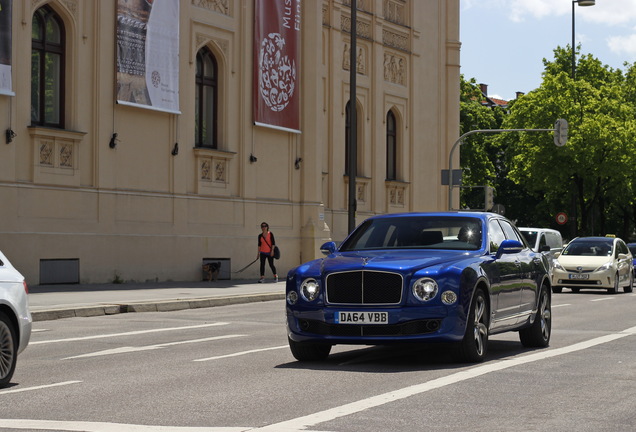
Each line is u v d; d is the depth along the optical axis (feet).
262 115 116.57
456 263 38.52
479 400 29.48
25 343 34.60
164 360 41.06
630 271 114.11
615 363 39.29
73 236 90.79
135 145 98.53
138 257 98.12
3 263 34.83
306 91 124.16
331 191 132.16
